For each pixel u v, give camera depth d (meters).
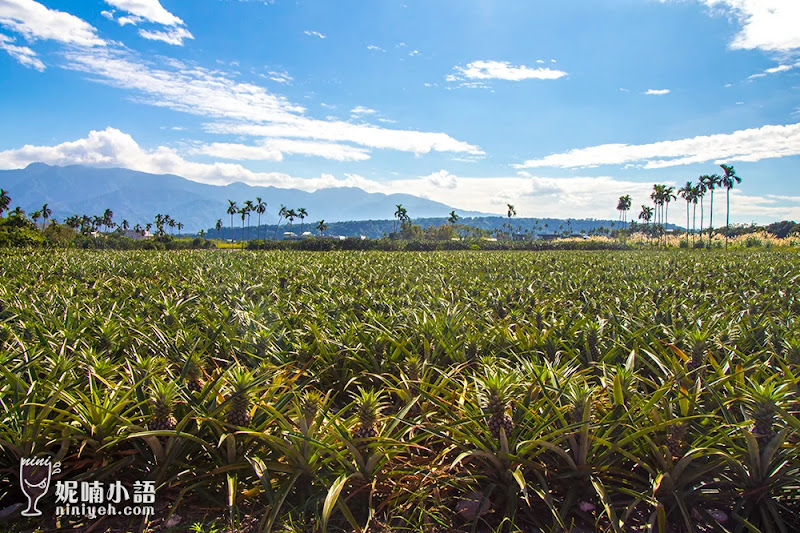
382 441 3.97
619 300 10.35
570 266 23.95
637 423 4.09
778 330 6.61
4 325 6.82
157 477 4.09
